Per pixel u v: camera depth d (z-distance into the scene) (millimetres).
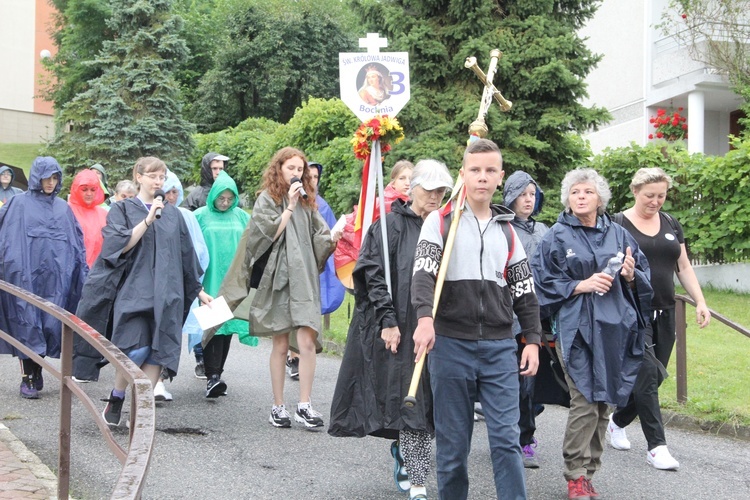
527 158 12992
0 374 8078
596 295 4828
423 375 4512
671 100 20719
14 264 7141
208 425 6359
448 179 4715
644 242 5551
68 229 7492
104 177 12578
